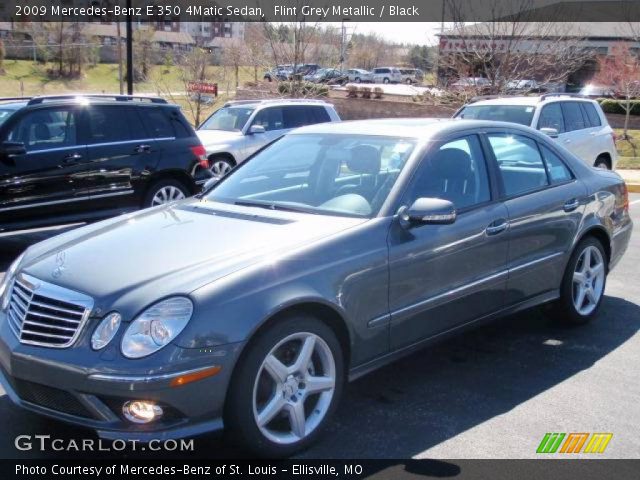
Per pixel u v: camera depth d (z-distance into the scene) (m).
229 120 14.53
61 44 47.59
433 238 4.27
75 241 4.14
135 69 33.94
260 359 3.40
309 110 15.08
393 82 56.94
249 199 4.69
